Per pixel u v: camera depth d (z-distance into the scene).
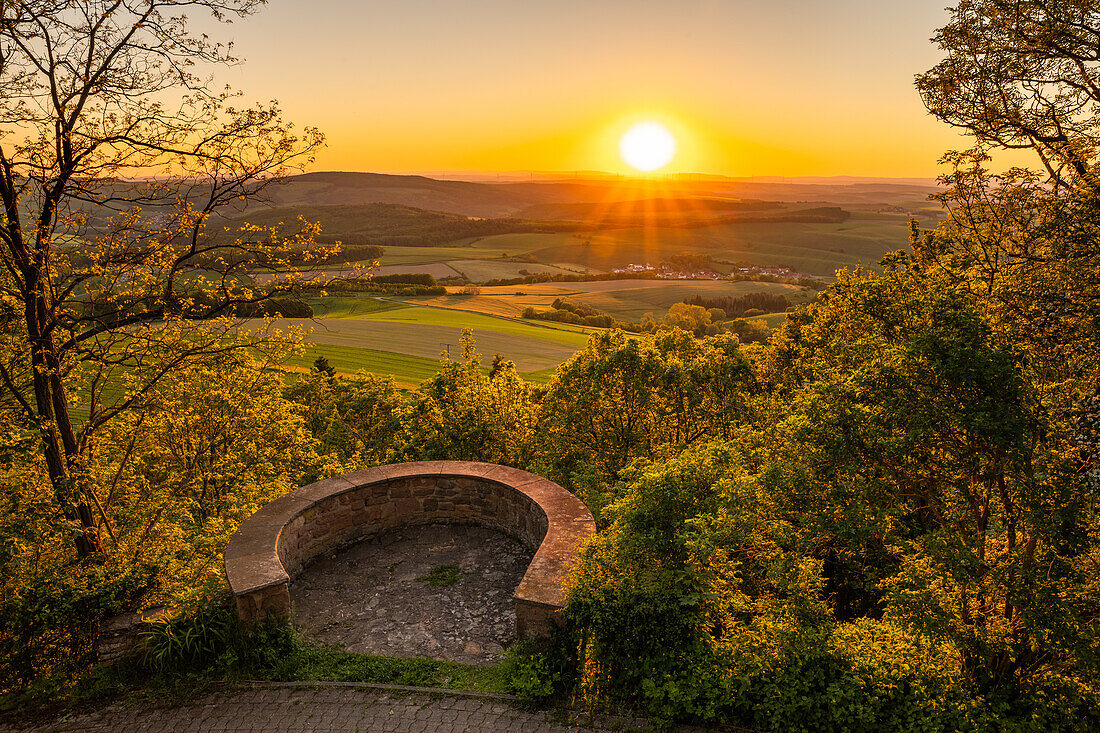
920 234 15.53
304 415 27.98
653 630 6.10
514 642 7.00
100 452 12.09
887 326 12.57
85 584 6.84
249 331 13.42
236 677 6.35
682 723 5.61
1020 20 8.04
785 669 5.93
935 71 8.74
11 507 9.13
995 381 6.10
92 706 6.14
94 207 9.19
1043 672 6.32
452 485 9.91
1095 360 6.79
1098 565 6.32
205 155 9.22
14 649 6.41
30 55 8.04
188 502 11.95
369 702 5.95
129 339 10.11
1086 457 6.64
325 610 7.73
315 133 9.66
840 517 7.13
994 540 7.30
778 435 8.67
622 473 7.87
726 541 6.90
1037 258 7.30
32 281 8.60
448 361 19.69
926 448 6.68
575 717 5.66
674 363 17.73
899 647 6.57
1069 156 7.55
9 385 8.98
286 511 8.43
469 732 5.50
